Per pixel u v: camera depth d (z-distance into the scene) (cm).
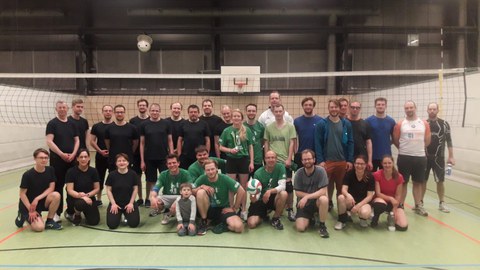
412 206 487
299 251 327
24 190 386
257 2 1127
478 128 639
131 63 1162
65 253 322
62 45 1134
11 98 812
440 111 677
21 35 1123
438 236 368
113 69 1162
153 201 387
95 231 384
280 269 288
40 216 395
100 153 469
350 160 419
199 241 353
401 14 1097
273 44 1153
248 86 1035
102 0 1130
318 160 422
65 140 425
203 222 383
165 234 374
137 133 473
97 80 1148
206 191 379
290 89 1150
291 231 385
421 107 798
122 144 457
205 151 409
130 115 1120
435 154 456
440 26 1077
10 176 724
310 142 435
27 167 848
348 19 1109
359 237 365
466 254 321
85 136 463
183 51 1160
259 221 406
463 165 684
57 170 422
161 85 1152
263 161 451
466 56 1059
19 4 1117
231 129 429
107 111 460
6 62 1138
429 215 443
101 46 1155
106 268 289
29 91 868
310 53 1153
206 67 1157
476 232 380
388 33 1098
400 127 434
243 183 428
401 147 433
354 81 1112
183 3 1137
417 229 390
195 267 291
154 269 287
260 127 449
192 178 410
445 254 321
